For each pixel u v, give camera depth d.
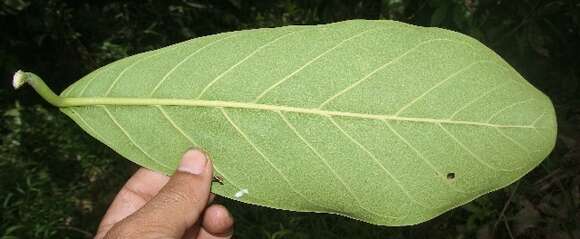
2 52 1.01
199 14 1.15
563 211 0.84
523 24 0.88
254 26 1.13
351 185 0.27
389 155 0.27
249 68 0.27
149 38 1.12
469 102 0.26
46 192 0.95
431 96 0.26
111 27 1.12
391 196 0.27
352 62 0.27
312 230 0.84
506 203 0.83
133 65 0.29
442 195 0.27
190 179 0.28
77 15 1.09
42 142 1.00
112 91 0.28
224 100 0.28
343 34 0.27
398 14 0.96
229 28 1.14
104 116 0.28
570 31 0.92
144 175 0.53
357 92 0.27
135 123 0.28
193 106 0.28
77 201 0.95
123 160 0.99
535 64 0.94
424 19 0.94
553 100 0.94
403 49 0.26
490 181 0.26
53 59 1.07
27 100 1.03
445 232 0.85
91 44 1.10
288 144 0.27
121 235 0.37
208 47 0.28
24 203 0.93
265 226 0.85
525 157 0.26
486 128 0.26
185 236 0.50
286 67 0.27
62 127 1.01
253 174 0.28
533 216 0.84
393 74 0.26
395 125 0.26
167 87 0.28
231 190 0.28
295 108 0.27
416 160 0.26
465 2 0.87
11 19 1.02
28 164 0.97
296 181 0.27
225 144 0.28
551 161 0.87
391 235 0.83
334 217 0.85
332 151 0.27
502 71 0.26
